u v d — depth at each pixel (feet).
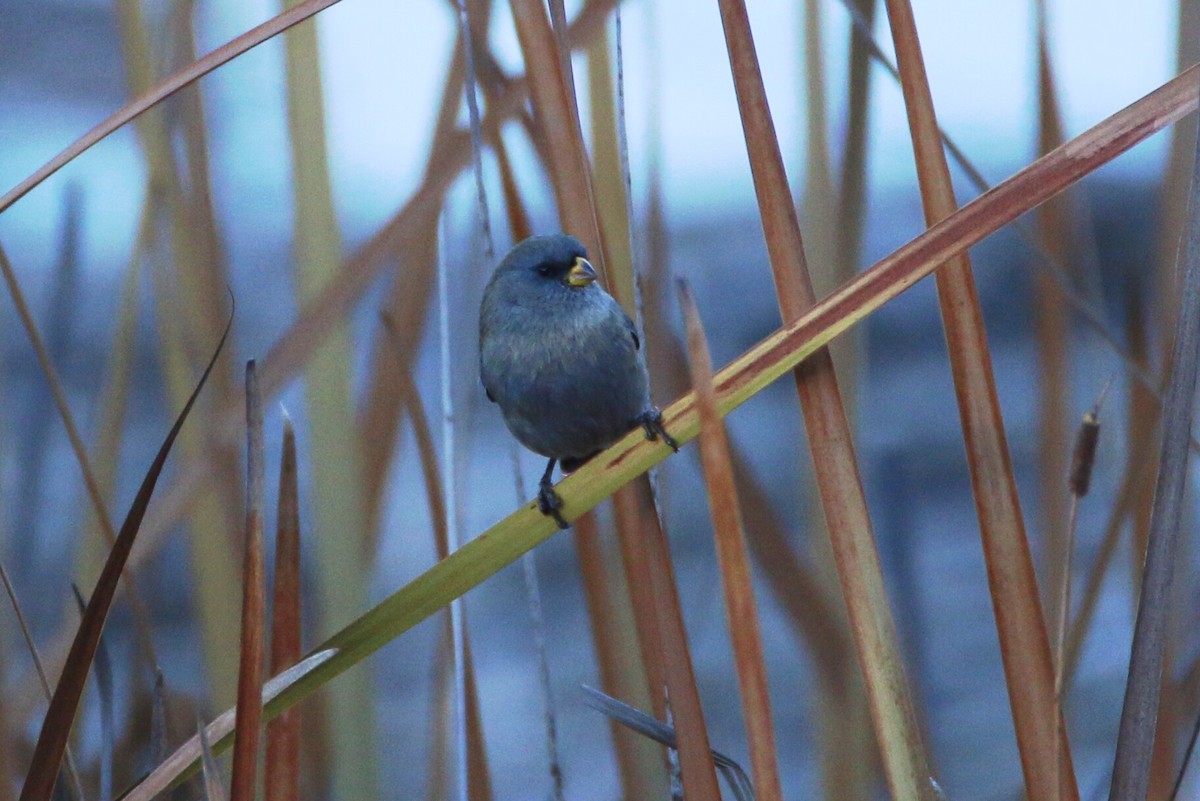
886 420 25.04
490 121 20.71
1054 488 20.88
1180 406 20.31
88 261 25.39
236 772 20.31
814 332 20.35
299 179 20.84
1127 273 20.88
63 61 30.81
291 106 20.83
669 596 20.43
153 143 20.89
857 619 20.36
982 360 20.39
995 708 21.67
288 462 20.42
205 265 20.89
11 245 26.08
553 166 20.51
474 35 20.71
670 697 20.42
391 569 21.95
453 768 20.86
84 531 20.89
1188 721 20.80
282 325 24.73
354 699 20.84
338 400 20.81
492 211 20.93
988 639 21.86
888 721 20.35
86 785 20.77
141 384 22.04
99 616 20.33
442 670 20.86
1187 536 20.83
